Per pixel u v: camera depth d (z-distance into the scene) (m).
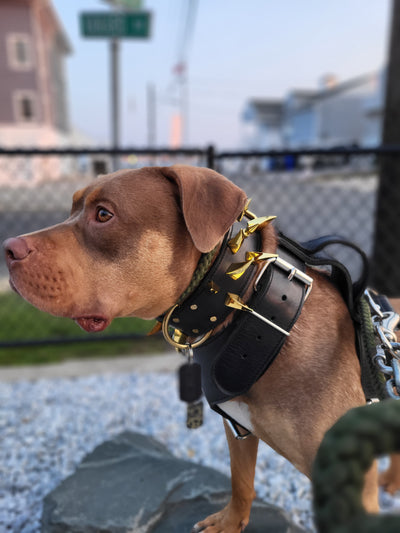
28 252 0.51
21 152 1.55
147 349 1.80
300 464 0.54
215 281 0.52
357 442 0.20
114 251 0.52
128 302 0.53
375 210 1.84
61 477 1.01
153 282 0.53
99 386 1.48
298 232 3.45
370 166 6.79
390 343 0.53
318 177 6.99
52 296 0.51
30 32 10.61
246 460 0.68
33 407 1.33
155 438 1.09
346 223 3.68
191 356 0.65
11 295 2.41
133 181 0.53
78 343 1.87
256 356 0.53
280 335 0.53
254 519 0.77
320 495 0.20
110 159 1.69
